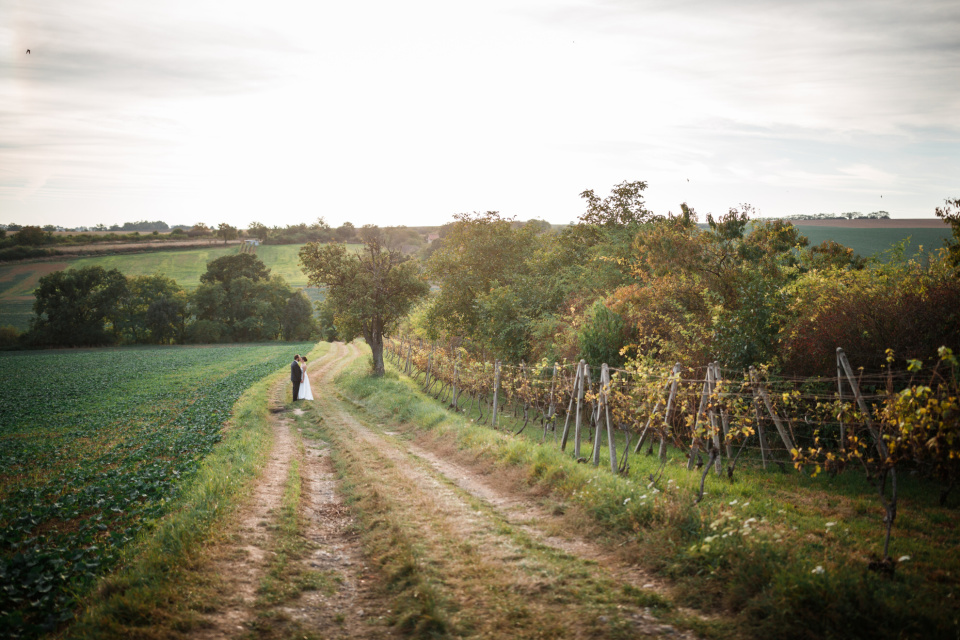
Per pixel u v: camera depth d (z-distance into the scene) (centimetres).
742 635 505
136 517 959
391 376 3556
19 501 1127
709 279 1770
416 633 540
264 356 6412
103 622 530
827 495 922
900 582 575
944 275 1153
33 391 3656
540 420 1838
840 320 1186
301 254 3469
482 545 773
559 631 532
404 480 1157
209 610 580
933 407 559
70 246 15375
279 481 1166
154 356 7044
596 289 2477
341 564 745
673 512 756
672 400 1127
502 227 3688
